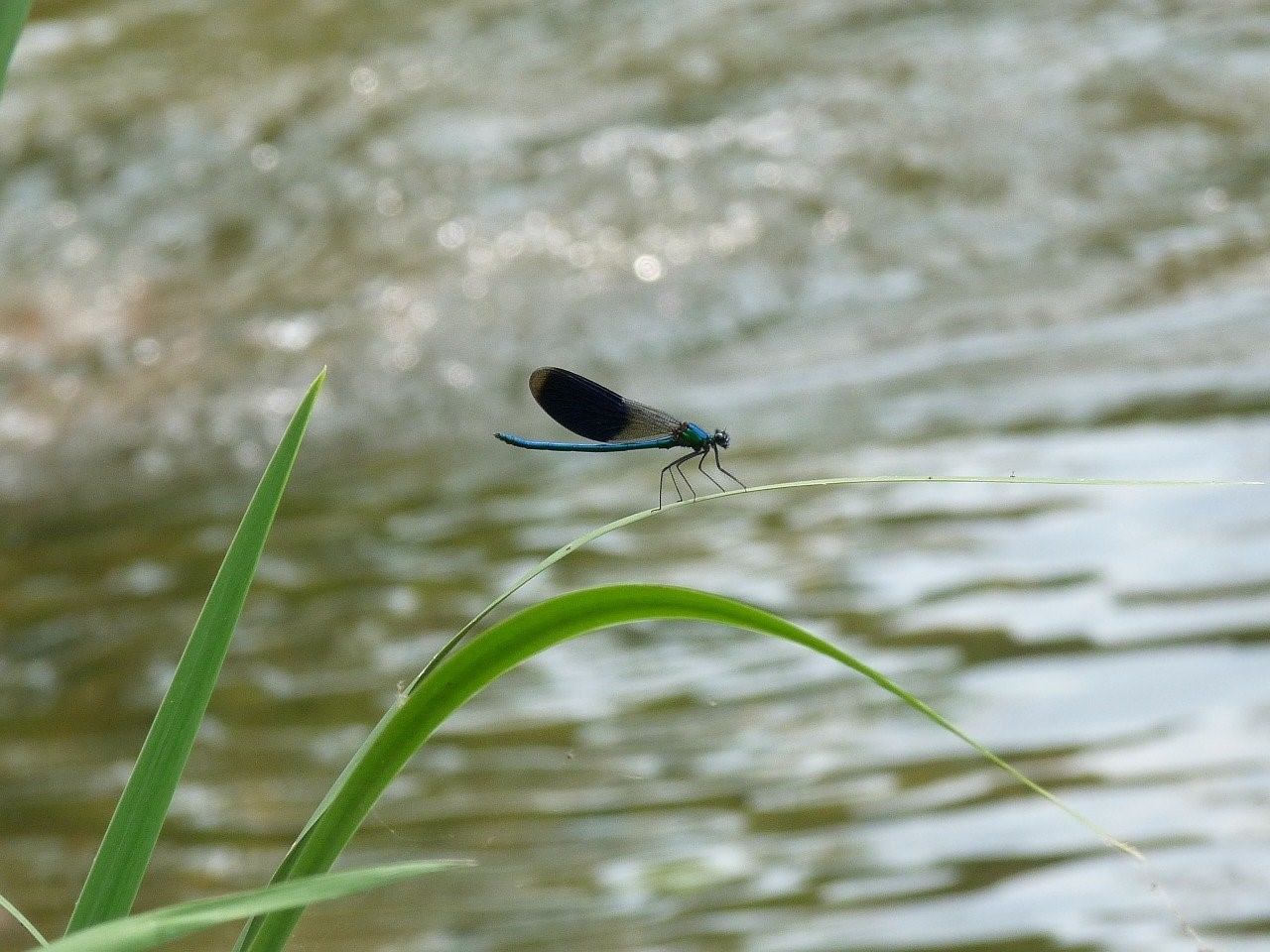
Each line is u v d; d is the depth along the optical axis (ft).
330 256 64.23
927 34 71.61
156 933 6.21
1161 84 65.36
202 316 62.39
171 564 46.39
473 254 62.08
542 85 72.18
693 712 32.40
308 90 75.56
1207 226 57.00
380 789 8.59
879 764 29.09
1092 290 53.93
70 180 71.97
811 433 46.52
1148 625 32.01
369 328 59.21
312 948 25.46
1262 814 25.20
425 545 43.78
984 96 65.98
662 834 27.84
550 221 63.00
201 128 73.87
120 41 87.15
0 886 29.45
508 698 34.24
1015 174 61.72
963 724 29.60
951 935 23.40
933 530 38.34
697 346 55.67
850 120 65.77
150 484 53.62
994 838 26.00
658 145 65.98
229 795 31.89
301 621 39.83
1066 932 23.06
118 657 39.99
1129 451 40.57
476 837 28.53
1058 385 46.52
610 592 8.55
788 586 36.47
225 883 28.55
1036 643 32.07
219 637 8.33
